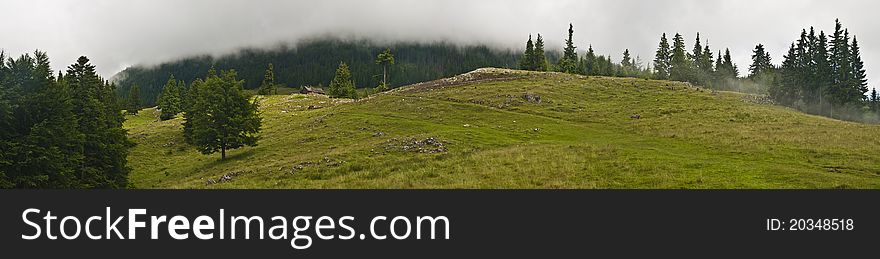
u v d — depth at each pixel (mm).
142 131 75438
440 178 30344
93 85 50938
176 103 104312
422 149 42625
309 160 40875
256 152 52562
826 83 91125
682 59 133000
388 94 97438
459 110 69312
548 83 95188
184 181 42938
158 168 52938
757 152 38250
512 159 35188
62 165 30953
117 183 39281
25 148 29203
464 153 39469
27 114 31234
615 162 32938
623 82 98375
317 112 77562
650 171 30203
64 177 30969
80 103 39188
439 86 100875
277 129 65812
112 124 51531
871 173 30312
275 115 81188
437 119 63969
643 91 88438
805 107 88000
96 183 35719
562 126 59719
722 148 41156
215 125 52125
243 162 48312
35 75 32219
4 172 28297
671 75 133250
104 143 39062
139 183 45625
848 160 34188
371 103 78188
